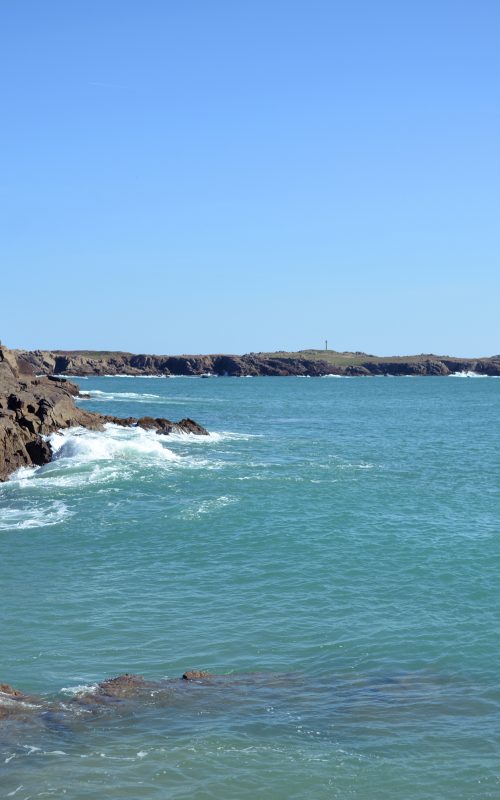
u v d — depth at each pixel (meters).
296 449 55.28
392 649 17.48
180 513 31.11
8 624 18.81
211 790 11.87
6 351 101.25
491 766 12.62
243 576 22.84
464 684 15.73
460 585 21.97
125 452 47.53
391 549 25.86
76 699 14.77
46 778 12.03
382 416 93.56
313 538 27.34
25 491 36.09
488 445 59.78
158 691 15.21
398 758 12.88
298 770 12.48
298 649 17.50
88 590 21.48
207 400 125.00
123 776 12.16
